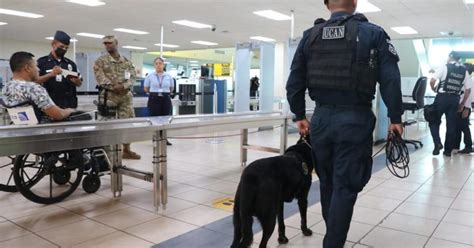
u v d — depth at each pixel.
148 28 11.87
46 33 13.54
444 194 3.69
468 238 2.60
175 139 7.20
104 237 2.54
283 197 2.25
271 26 11.13
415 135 8.33
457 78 5.59
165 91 6.32
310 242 2.49
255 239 2.51
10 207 3.14
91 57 9.15
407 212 3.13
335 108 1.90
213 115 3.69
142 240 2.49
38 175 3.15
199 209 3.15
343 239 1.89
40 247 2.37
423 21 9.59
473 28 10.47
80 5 8.70
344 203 1.87
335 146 1.92
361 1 7.68
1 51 15.34
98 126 2.68
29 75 3.05
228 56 22.55
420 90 6.60
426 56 14.12
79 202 3.29
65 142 2.35
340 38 1.86
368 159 1.91
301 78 2.05
